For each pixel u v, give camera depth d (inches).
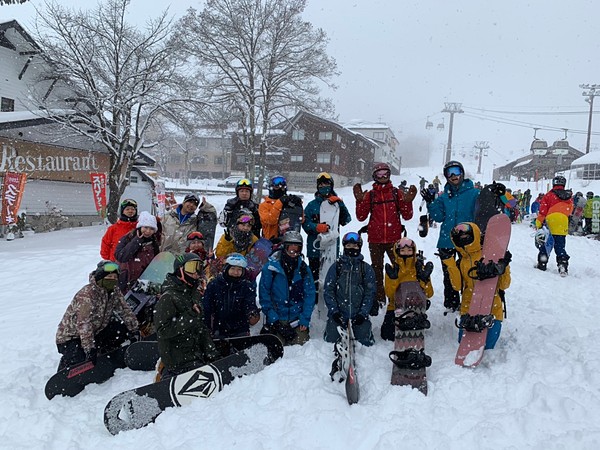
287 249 197.3
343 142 1889.8
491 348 181.6
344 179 1931.6
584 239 603.2
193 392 158.9
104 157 847.7
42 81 791.1
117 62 759.1
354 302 192.7
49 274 388.2
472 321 171.9
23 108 799.1
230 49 975.0
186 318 165.5
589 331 209.8
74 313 178.9
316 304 234.1
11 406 158.4
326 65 1031.0
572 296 284.8
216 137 2342.5
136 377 181.5
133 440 140.4
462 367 168.2
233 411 149.2
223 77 1007.6
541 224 372.8
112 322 193.3
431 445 124.5
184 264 166.4
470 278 187.2
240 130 1136.8
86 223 821.2
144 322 210.1
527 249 490.6
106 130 743.7
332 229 230.1
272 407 148.9
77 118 722.8
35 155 716.7
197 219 245.8
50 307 287.9
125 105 758.5
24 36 735.7
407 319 173.2
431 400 146.9
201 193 1302.9
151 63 770.2
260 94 1027.9
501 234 182.4
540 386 145.6
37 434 143.8
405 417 138.1
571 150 2370.8
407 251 193.5
